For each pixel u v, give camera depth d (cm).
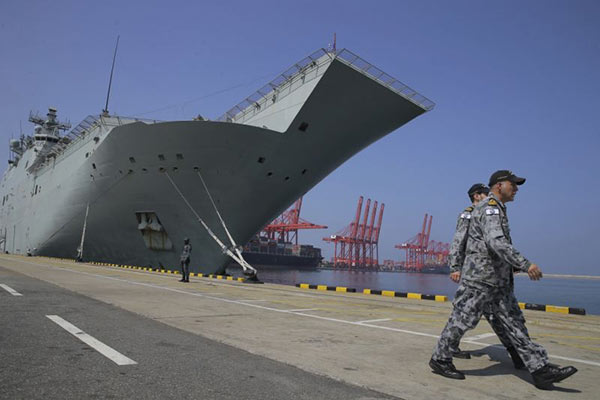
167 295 1076
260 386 356
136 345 491
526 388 381
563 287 9119
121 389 336
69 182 3169
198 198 2497
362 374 405
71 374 371
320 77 2081
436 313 937
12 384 338
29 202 4394
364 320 772
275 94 2427
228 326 647
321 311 884
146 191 2617
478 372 433
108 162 2648
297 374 396
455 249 446
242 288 1492
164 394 328
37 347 462
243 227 2588
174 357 443
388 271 19338
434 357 417
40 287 1103
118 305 831
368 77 2139
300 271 12412
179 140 2323
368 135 2514
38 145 4600
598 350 574
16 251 4756
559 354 539
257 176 2414
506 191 417
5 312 688
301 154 2425
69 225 3334
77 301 862
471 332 692
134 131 2389
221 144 2277
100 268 2383
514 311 402
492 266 396
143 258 2962
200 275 2248
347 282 7750
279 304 989
